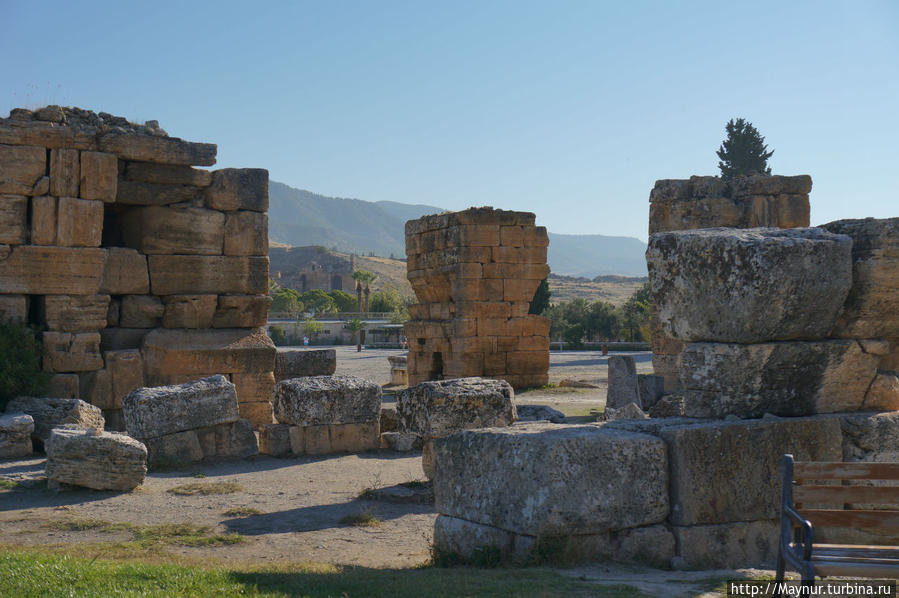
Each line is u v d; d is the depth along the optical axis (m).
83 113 20.84
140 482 13.34
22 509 11.83
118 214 22.70
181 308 21.53
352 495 12.95
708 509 7.79
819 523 6.04
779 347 8.36
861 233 8.80
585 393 28.56
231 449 16.64
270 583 7.00
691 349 8.73
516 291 29.62
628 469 7.64
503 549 7.70
